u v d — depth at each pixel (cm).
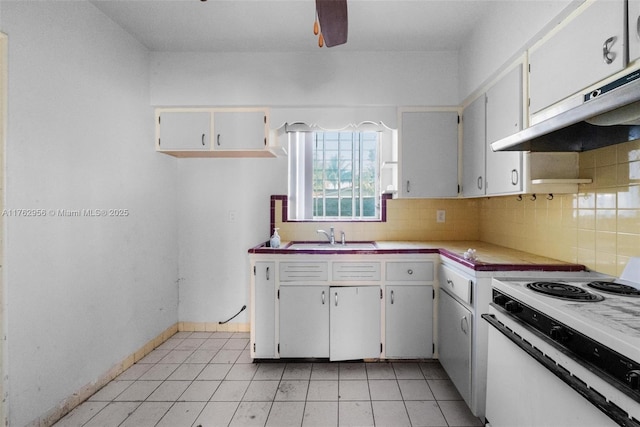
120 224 218
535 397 108
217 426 166
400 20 209
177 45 242
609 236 146
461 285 181
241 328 297
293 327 230
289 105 253
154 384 205
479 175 217
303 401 187
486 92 206
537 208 198
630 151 136
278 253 229
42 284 159
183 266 298
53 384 165
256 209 295
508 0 173
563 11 131
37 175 157
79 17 183
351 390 198
